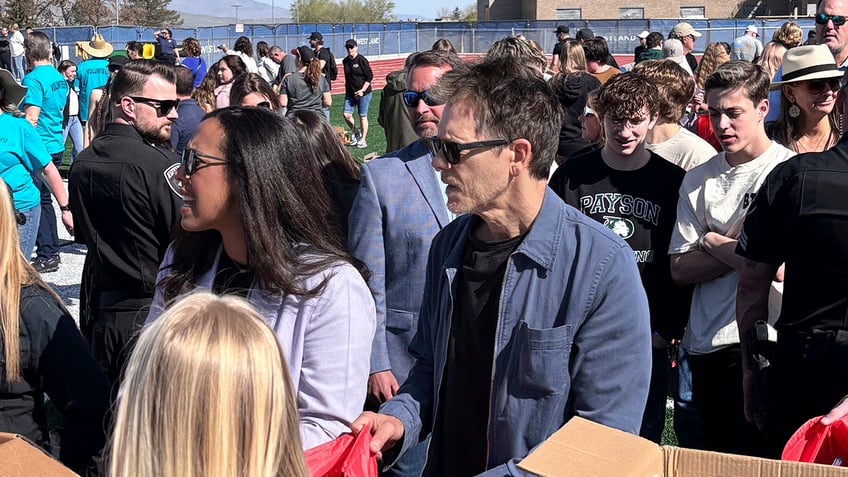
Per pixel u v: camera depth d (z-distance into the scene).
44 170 6.02
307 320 2.33
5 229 2.54
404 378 3.37
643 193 3.84
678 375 4.12
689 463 1.87
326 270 2.37
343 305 2.35
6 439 1.86
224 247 2.56
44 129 10.24
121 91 3.95
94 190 3.85
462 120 2.22
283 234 2.39
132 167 3.81
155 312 2.64
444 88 2.34
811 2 57.84
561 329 2.22
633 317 2.23
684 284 3.76
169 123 4.08
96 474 2.62
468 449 2.44
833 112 4.23
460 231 2.54
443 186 3.35
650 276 3.84
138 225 3.83
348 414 2.34
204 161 2.37
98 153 3.90
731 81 3.58
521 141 2.21
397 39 52.44
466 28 50.44
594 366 2.22
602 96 3.82
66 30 39.75
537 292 2.27
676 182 3.84
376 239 3.32
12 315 2.54
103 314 3.98
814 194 2.87
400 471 3.35
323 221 2.47
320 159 3.63
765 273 3.16
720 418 3.84
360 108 17.94
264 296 2.37
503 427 2.30
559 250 2.26
